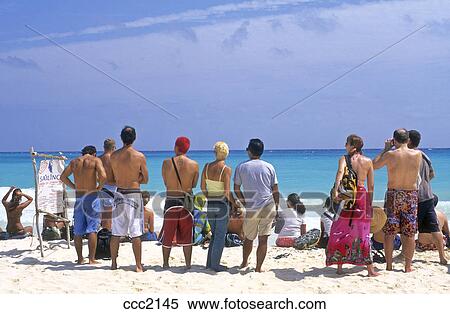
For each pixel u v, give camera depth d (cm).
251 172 887
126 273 889
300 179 5047
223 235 920
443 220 1073
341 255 874
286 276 883
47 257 1045
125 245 1168
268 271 914
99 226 1045
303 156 9400
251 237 913
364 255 870
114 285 820
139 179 914
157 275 877
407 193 890
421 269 913
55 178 1100
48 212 1078
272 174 895
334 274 895
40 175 1058
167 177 923
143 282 835
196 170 920
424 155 949
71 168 978
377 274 881
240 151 11962
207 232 1173
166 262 941
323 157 8900
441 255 948
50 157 1083
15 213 1293
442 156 8994
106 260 1012
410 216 890
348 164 866
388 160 895
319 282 841
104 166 1041
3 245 1187
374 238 1005
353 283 833
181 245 932
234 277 870
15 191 1301
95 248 981
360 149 874
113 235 915
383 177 4062
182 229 930
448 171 5872
